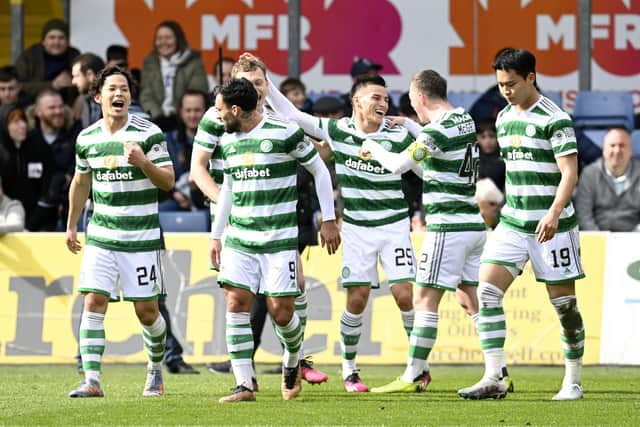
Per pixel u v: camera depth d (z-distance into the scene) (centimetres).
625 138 3778
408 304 2819
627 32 4947
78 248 2728
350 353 2811
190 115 4075
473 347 3447
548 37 4966
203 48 4975
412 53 4981
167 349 3281
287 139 2467
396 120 2828
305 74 4988
